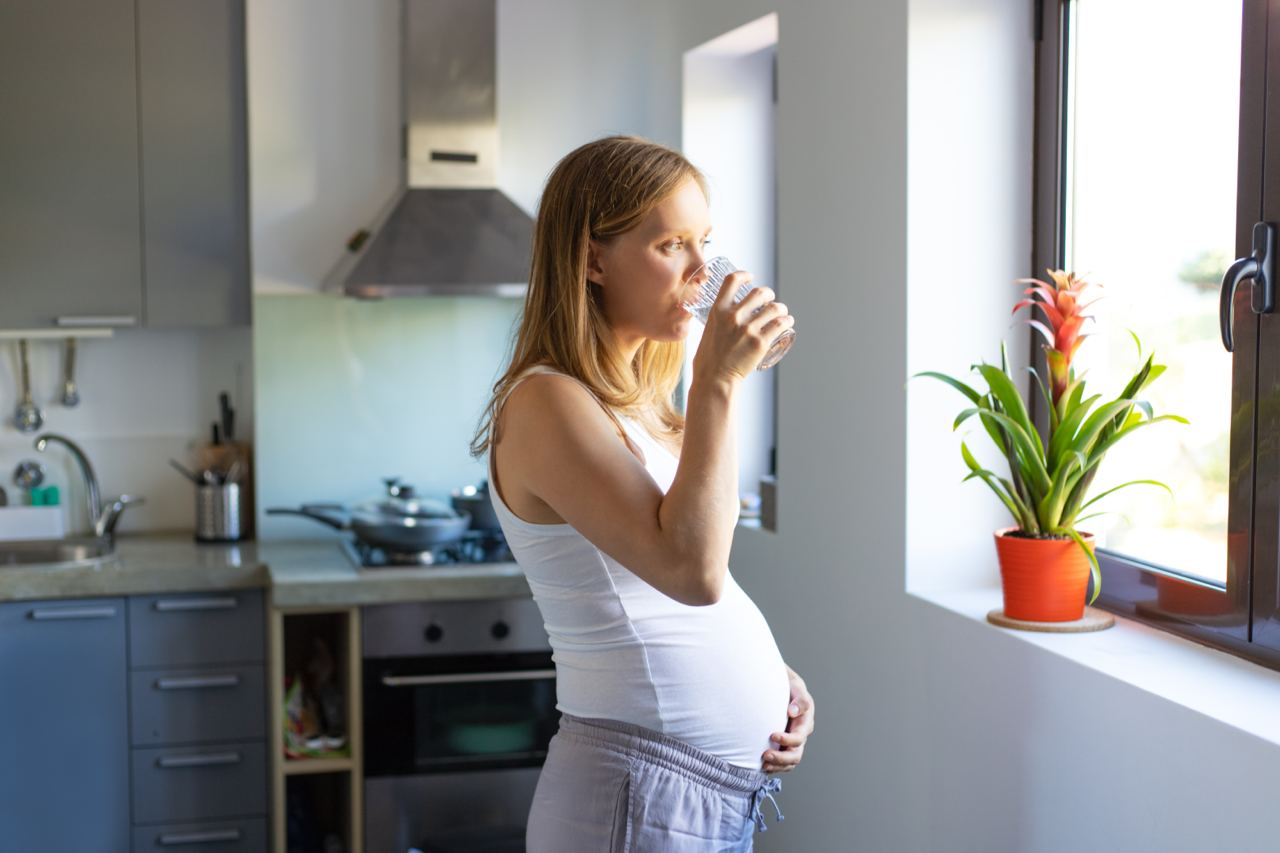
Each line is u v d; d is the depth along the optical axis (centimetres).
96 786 315
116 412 374
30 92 335
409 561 320
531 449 139
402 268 323
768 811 293
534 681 314
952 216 222
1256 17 171
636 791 145
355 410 361
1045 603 194
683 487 130
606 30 362
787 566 275
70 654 312
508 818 314
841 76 244
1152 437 198
